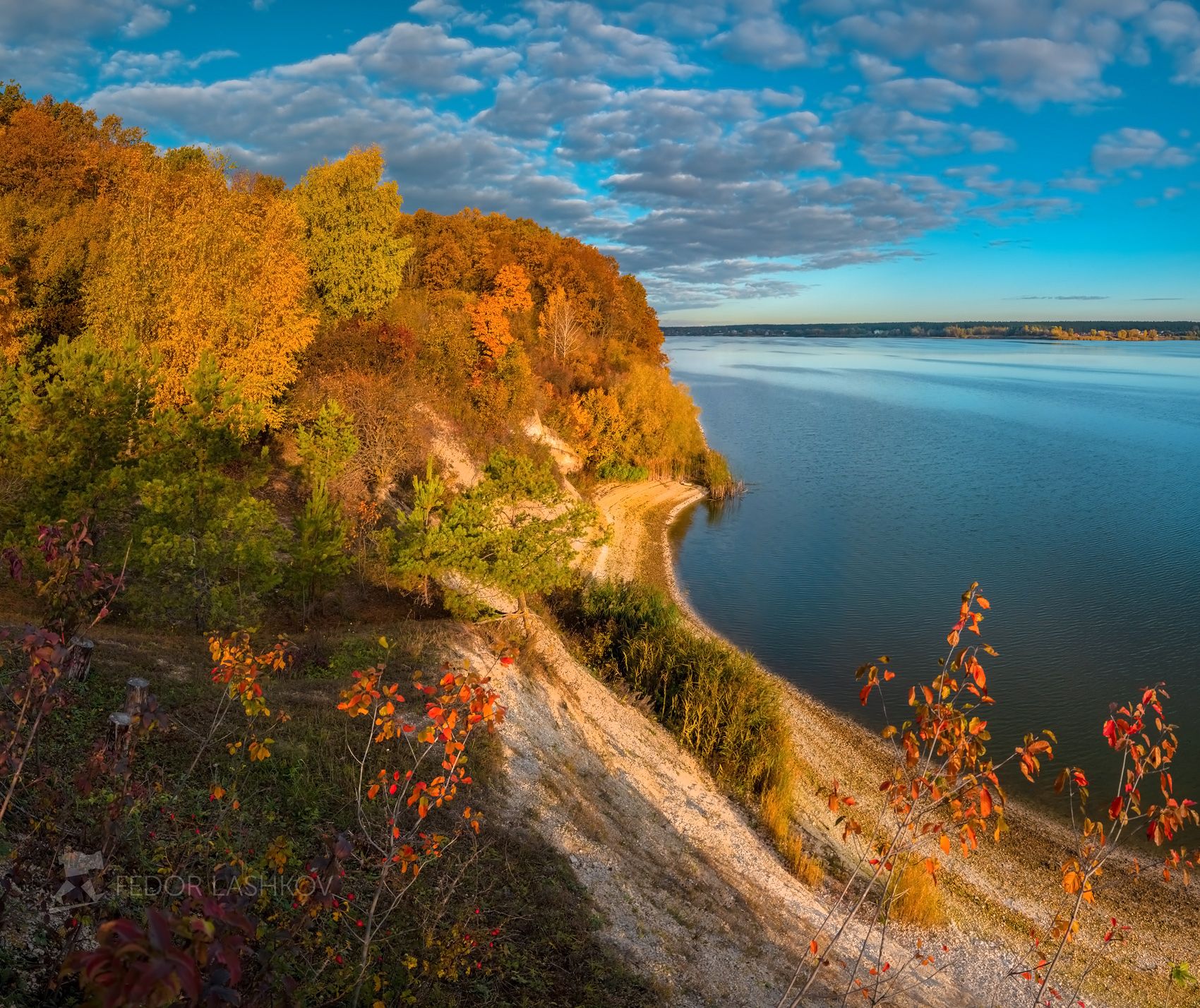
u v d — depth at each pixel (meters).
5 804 6.41
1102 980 18.78
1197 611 44.06
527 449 53.94
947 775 7.89
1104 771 28.22
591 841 15.85
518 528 26.84
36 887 7.83
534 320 81.44
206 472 20.75
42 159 35.84
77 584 8.45
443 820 13.59
